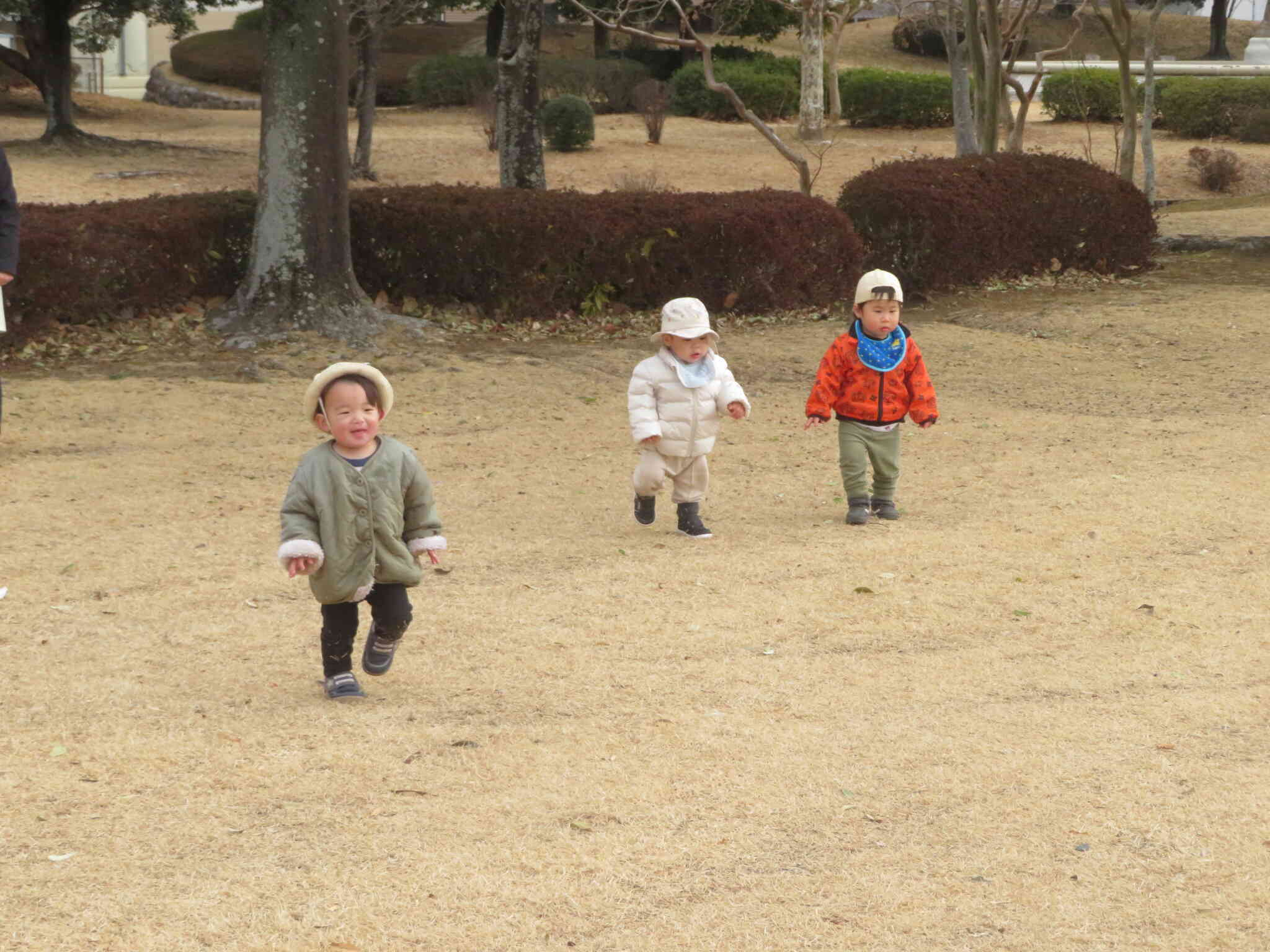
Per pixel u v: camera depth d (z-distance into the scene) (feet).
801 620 20.07
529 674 17.85
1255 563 22.56
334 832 13.26
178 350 44.16
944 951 11.29
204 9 120.78
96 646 18.78
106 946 11.15
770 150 114.83
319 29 45.57
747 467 31.58
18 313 43.09
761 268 53.21
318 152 46.19
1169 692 17.17
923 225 58.23
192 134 121.60
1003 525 25.31
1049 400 39.52
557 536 25.00
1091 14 176.04
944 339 50.16
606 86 140.15
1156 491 27.48
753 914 11.85
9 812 13.57
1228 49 179.52
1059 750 15.38
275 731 15.78
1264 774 14.73
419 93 145.28
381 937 11.37
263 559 23.21
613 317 51.88
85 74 157.28
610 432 35.60
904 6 124.16
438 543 16.53
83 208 47.44
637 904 12.01
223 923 11.53
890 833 13.37
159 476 29.45
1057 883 12.41
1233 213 83.76
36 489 27.84
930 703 16.84
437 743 15.49
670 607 20.68
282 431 34.94
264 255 46.68
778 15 142.72
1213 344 47.37
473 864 12.65
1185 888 12.34
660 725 16.06
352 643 16.83
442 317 49.73
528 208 50.03
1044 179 62.34
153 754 15.07
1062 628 19.66
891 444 25.96
